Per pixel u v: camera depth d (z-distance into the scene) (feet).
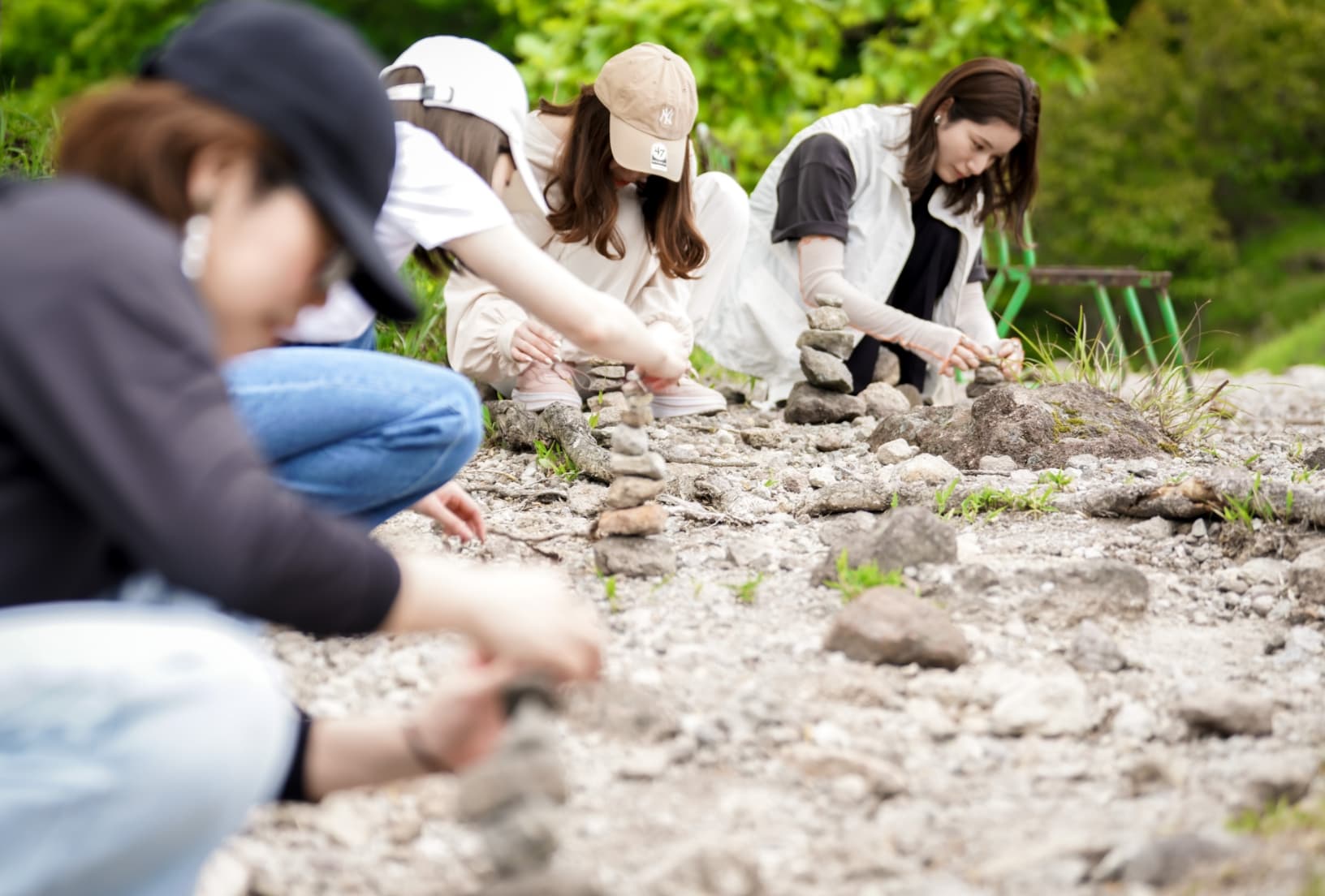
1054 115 56.34
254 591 3.70
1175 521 9.83
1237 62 56.70
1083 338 15.06
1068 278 17.47
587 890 4.05
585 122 11.21
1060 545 9.37
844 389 13.67
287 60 3.98
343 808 5.79
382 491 6.96
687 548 9.29
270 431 6.47
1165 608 8.37
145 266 3.59
